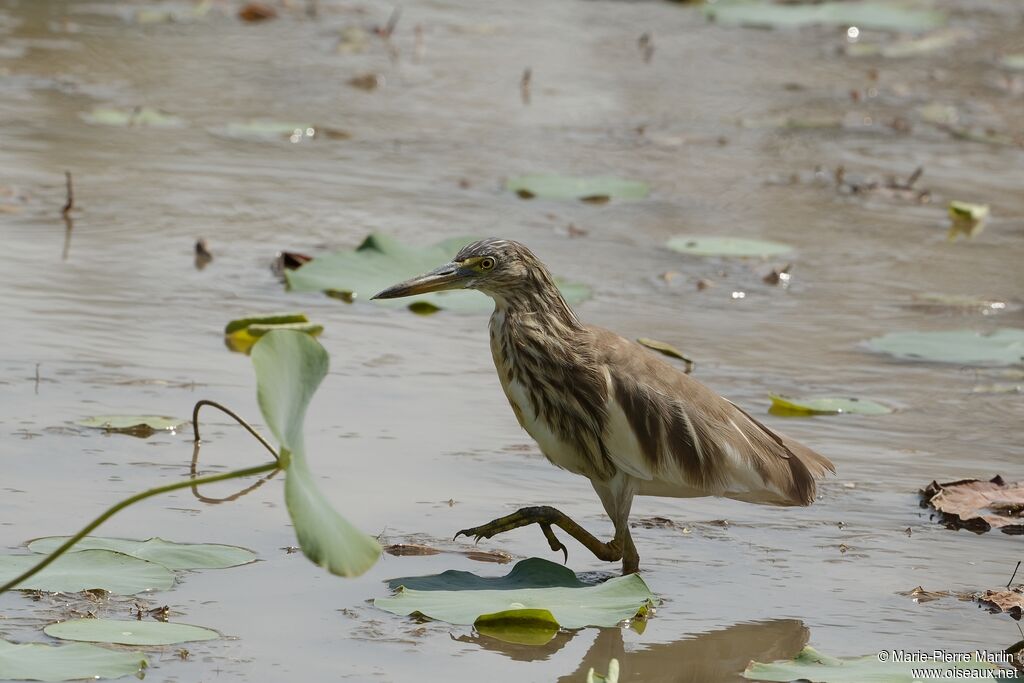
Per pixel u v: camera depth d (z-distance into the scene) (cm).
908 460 1138
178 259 1522
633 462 948
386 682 757
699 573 930
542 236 1700
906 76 2681
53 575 837
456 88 2398
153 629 782
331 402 1183
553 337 980
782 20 3047
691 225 1792
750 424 980
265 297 1437
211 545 901
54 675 718
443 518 981
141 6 2767
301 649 788
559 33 2861
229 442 1077
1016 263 1709
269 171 1869
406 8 2988
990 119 2408
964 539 999
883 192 1980
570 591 856
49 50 2377
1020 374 1350
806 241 1758
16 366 1195
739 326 1458
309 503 675
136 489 981
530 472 1074
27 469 998
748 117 2338
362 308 1432
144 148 1916
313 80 2369
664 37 2888
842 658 812
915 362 1379
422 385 1236
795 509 1044
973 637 847
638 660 805
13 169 1767
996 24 3144
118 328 1311
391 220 1706
